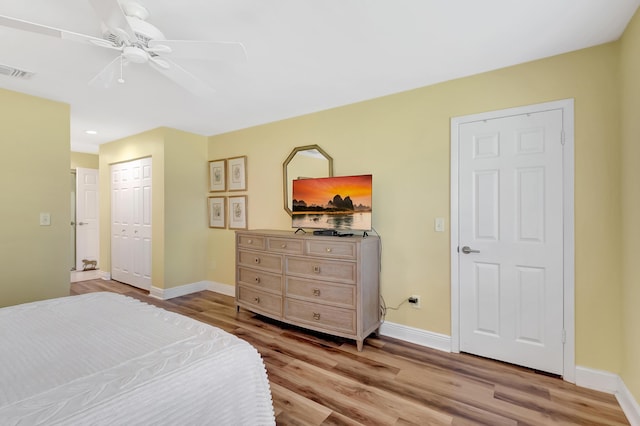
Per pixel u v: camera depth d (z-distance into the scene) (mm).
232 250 4168
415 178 2727
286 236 2963
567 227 2109
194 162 4309
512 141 2309
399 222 2805
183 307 3650
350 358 2434
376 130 2938
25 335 1326
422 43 2008
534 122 2227
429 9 1663
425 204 2680
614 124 1970
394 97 2838
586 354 2053
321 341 2748
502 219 2350
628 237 1803
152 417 916
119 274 4766
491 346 2400
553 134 2162
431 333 2633
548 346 2184
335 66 2324
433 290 2639
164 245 3945
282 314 2990
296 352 2531
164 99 2982
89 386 934
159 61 1788
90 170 5688
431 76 2494
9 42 1963
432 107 2645
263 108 3250
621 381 1883
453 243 2543
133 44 1580
